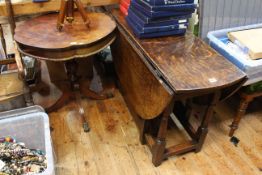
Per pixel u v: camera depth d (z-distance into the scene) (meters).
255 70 1.63
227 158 1.80
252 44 1.77
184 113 1.97
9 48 2.10
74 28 1.77
